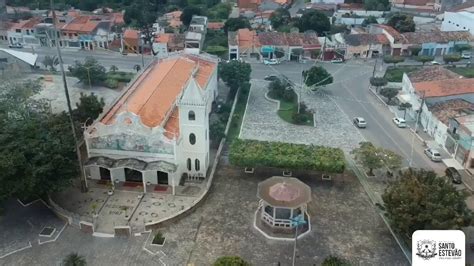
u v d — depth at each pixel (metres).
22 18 159.38
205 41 146.88
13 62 117.75
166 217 61.59
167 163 67.12
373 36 139.50
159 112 73.25
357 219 63.25
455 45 140.25
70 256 51.22
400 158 72.12
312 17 150.25
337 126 92.06
